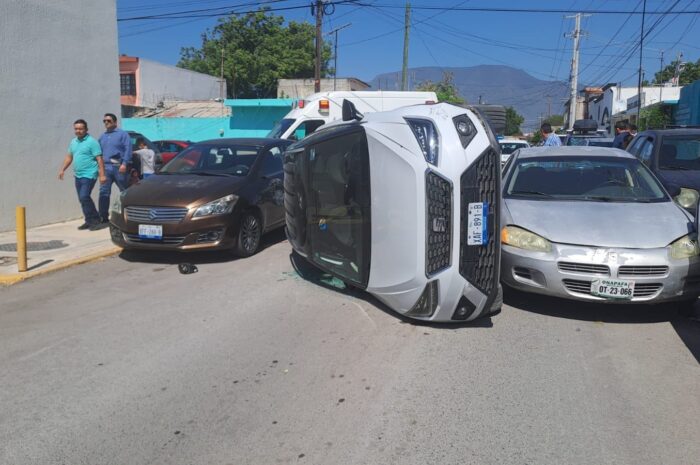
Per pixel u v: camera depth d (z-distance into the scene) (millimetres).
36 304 6023
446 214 4867
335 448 3369
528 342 4957
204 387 4137
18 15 9766
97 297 6258
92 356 4688
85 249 8297
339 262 5945
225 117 32812
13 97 9734
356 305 5926
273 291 6434
